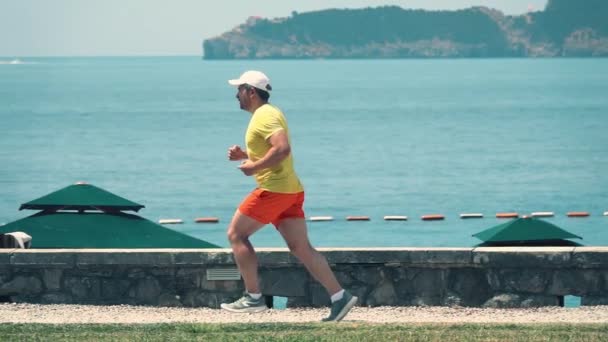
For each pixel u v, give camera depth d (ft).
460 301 73.87
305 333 56.08
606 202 236.43
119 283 75.97
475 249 73.46
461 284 73.87
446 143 417.08
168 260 75.41
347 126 535.19
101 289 75.97
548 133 470.80
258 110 62.49
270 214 62.44
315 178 295.28
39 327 59.57
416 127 522.88
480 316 69.97
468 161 338.95
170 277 75.87
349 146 405.39
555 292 72.79
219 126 537.24
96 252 75.77
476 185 273.13
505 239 96.53
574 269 72.49
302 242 63.72
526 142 418.92
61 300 76.13
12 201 247.50
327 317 64.39
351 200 246.68
